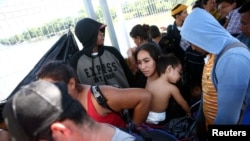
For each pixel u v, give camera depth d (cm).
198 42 125
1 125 96
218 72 119
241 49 116
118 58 200
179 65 178
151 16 371
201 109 161
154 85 174
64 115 61
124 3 334
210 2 352
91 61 191
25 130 59
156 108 169
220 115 124
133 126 116
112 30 285
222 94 118
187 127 154
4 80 191
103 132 69
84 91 119
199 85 220
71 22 246
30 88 64
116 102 118
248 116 132
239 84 113
